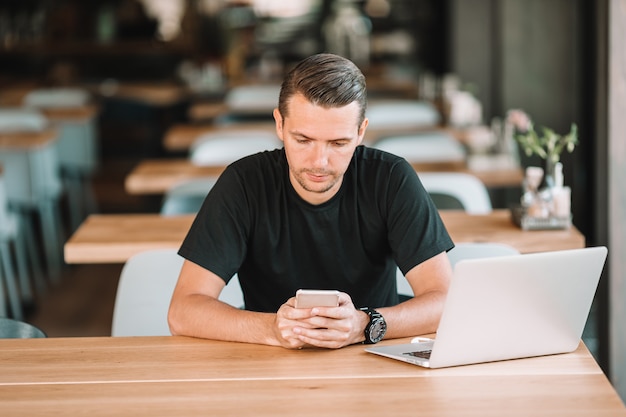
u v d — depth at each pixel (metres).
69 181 7.51
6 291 5.84
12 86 9.90
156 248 3.51
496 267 2.08
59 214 7.94
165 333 2.93
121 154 10.60
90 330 5.18
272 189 2.57
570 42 6.80
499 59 6.95
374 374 2.12
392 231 2.57
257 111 7.74
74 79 10.21
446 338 2.11
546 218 3.53
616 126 3.58
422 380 2.08
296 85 2.28
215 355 2.26
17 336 2.68
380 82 9.04
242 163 2.61
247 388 2.05
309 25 11.23
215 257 2.51
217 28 11.21
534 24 6.82
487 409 1.94
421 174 4.27
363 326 2.30
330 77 2.26
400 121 6.72
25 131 6.49
